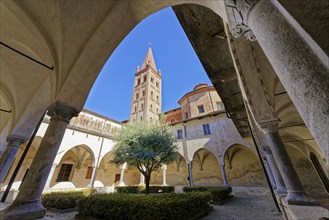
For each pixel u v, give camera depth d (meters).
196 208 6.27
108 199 5.84
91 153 16.31
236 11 1.50
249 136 13.37
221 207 8.67
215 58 5.02
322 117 0.67
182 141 17.91
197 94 22.97
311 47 0.76
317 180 11.65
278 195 6.68
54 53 4.35
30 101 6.23
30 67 5.78
